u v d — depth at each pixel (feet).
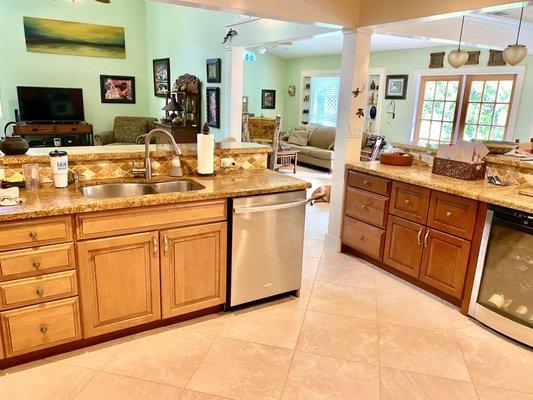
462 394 6.66
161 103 26.35
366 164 11.98
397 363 7.41
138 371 6.97
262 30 15.57
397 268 10.77
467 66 20.30
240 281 8.73
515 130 18.97
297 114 30.60
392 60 23.71
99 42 25.30
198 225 7.90
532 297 7.81
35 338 6.82
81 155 8.17
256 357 7.45
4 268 6.31
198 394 6.48
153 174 9.13
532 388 6.84
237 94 18.35
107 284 7.27
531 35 15.78
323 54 27.32
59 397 6.32
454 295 9.34
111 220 7.00
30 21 23.17
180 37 23.20
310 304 9.48
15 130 22.77
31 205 6.56
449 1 9.03
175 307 8.14
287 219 8.96
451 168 10.27
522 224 7.72
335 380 6.91
